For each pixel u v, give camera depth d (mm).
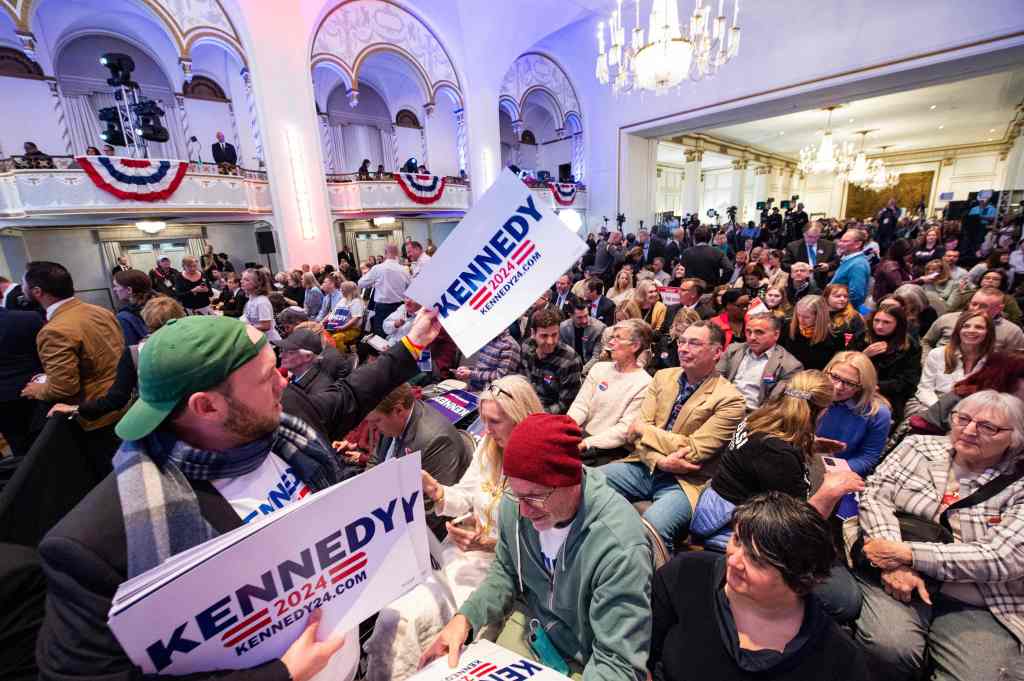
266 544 708
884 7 8500
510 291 1314
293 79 9688
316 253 10305
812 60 9562
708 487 1781
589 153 15109
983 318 2531
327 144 14281
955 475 1546
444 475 1619
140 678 625
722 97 11234
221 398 752
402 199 11945
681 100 12219
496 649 1052
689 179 17375
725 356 3053
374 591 867
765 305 3857
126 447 770
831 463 1844
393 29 11438
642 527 1112
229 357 745
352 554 825
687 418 2107
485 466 1577
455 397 2789
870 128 16656
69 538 640
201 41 8828
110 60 8508
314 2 9453
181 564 628
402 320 3949
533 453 971
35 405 2801
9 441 2830
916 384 2895
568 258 1242
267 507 886
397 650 1135
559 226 1243
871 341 3076
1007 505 1388
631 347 2438
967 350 2590
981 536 1405
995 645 1295
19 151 10062
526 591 1294
